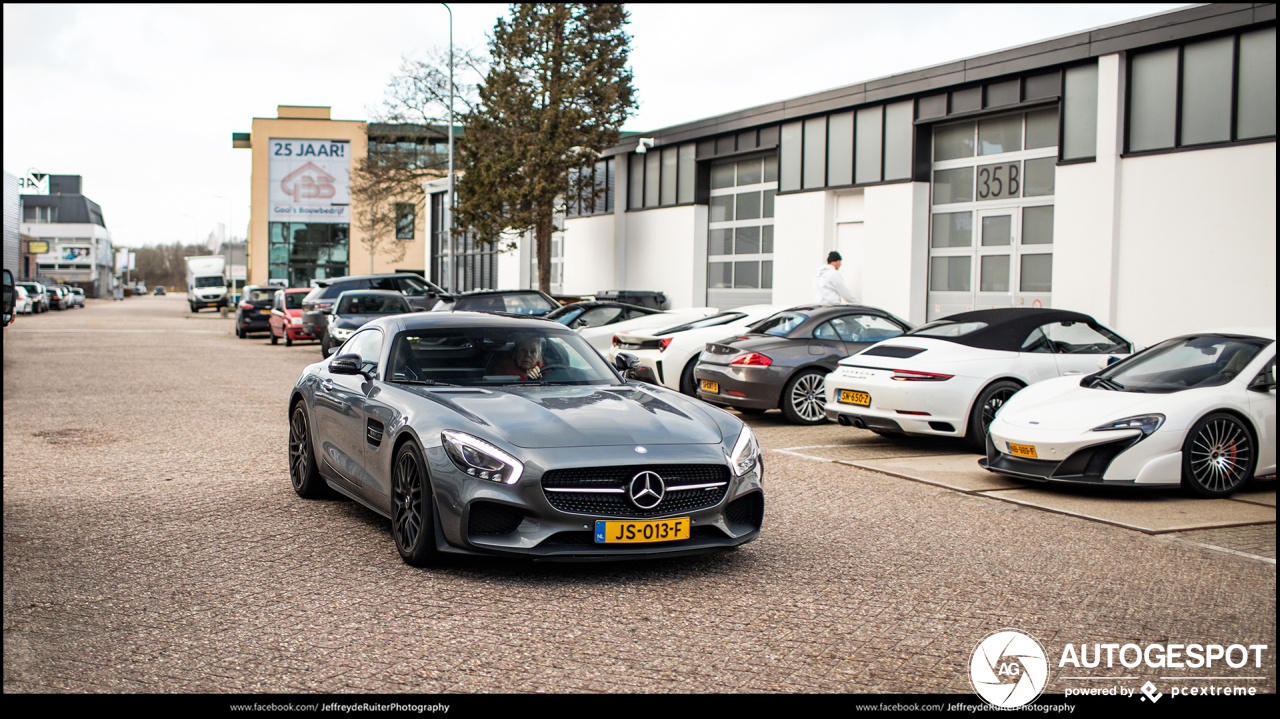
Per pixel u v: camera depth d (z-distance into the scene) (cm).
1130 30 1289
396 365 530
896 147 1680
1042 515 591
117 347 2206
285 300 2358
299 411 628
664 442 443
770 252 2039
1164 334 1273
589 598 416
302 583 431
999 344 836
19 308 4147
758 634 374
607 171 2556
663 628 379
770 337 1021
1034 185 1476
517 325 578
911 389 805
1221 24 1189
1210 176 1215
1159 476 623
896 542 521
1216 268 1211
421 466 444
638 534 427
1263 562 485
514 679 326
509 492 420
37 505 584
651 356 1170
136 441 853
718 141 2131
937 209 1644
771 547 508
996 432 687
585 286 2678
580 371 548
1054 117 1445
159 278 15325
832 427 995
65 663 334
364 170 4012
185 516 561
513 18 2356
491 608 400
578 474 424
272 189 6372
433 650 352
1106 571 467
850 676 335
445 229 3819
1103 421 634
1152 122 1289
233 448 819
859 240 1791
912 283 1650
